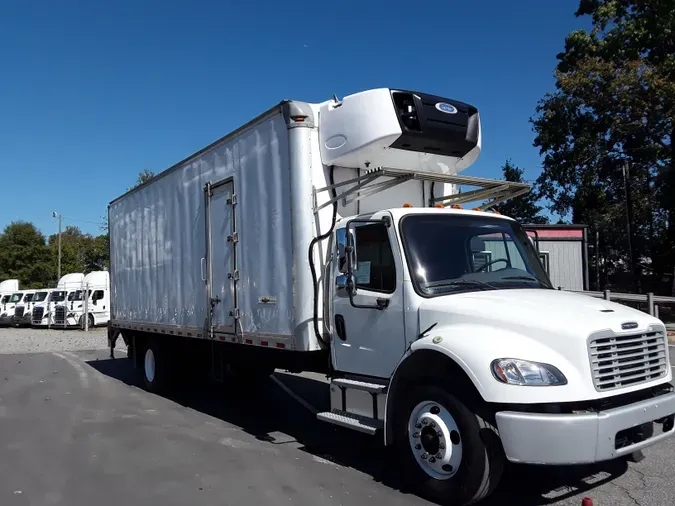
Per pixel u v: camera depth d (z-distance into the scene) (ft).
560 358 13.71
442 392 14.92
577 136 83.35
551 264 77.46
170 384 32.58
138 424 25.32
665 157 76.02
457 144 21.15
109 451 21.02
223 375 27.35
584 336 13.65
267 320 21.98
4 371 43.70
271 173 21.77
